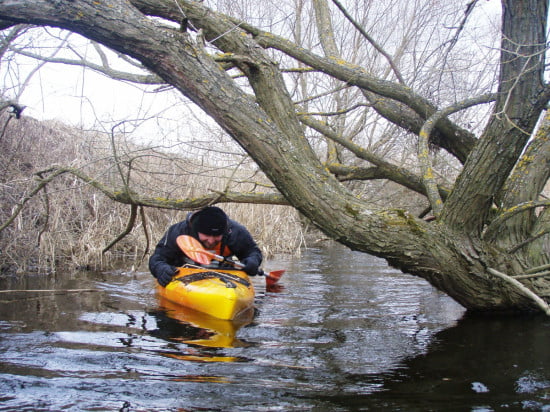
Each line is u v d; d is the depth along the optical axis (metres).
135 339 3.58
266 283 5.94
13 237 6.49
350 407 2.48
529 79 3.78
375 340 3.69
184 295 4.75
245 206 9.34
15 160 7.63
